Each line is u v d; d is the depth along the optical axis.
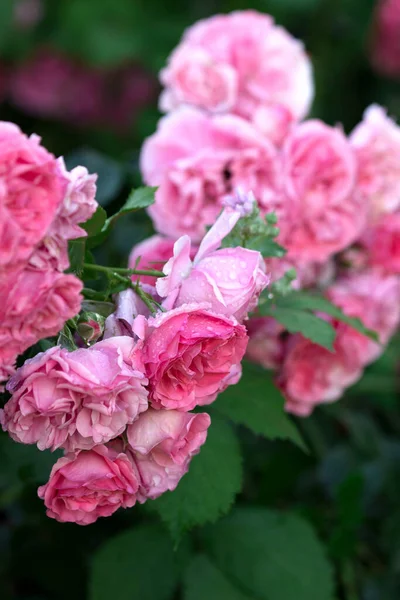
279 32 1.11
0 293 0.77
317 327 0.95
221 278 0.83
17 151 0.76
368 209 1.08
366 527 1.23
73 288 0.78
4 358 0.77
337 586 1.17
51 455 0.95
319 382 1.04
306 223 1.04
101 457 0.82
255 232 0.90
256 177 1.03
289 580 1.04
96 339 0.82
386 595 1.18
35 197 0.76
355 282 1.09
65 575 1.14
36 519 1.11
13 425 0.81
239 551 1.05
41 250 0.77
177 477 0.84
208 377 0.83
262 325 1.00
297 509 1.15
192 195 1.02
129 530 1.05
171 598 1.03
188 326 0.81
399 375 1.24
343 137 1.05
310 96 1.11
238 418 0.94
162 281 0.83
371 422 1.25
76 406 0.79
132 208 0.89
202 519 0.91
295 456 1.16
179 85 1.08
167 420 0.82
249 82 1.09
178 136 1.04
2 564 1.14
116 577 1.03
